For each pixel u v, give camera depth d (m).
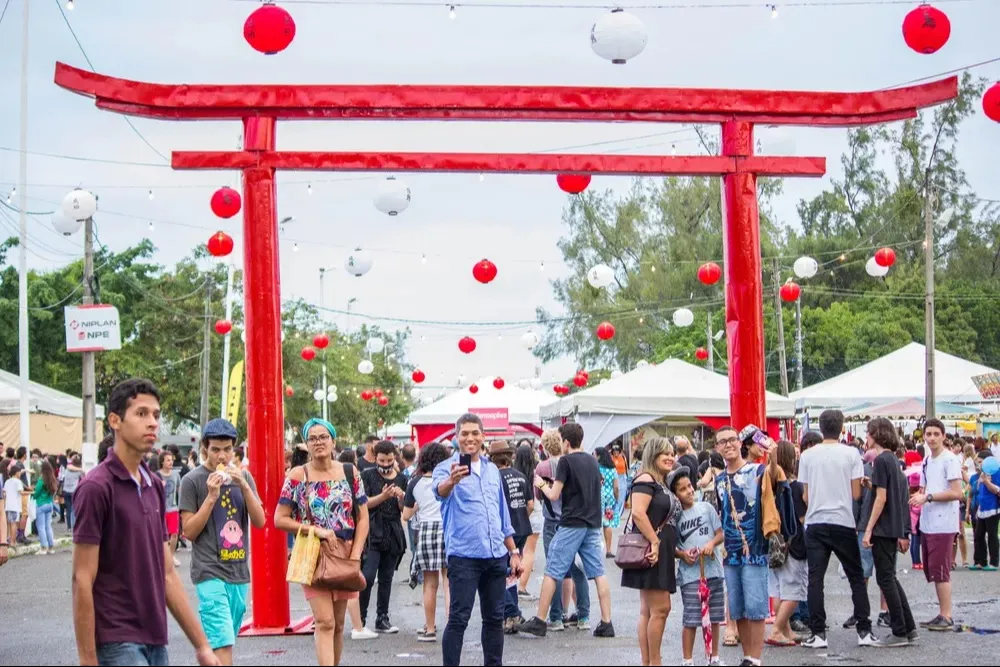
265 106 12.74
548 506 13.20
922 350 33.81
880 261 25.08
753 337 13.29
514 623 12.66
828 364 59.81
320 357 58.91
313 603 8.77
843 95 13.33
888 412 31.05
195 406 57.78
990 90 12.04
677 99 13.10
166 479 19.81
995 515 18.50
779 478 10.79
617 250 56.56
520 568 10.17
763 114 13.26
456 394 37.00
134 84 12.67
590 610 14.55
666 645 11.76
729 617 11.73
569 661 10.77
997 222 60.25
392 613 14.75
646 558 9.43
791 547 11.58
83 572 5.69
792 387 59.91
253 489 8.84
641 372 26.91
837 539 11.35
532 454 15.47
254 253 12.83
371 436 19.84
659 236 56.50
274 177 12.93
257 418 12.76
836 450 11.40
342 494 8.86
